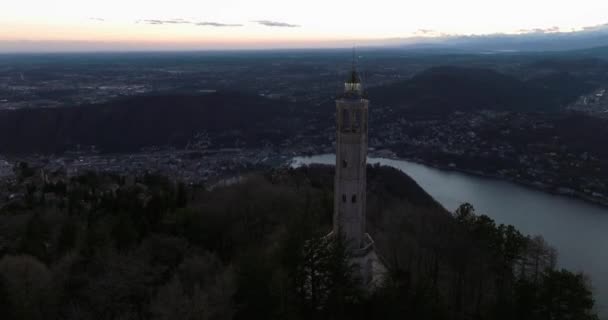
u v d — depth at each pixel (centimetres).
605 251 13738
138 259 7412
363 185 7581
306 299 6838
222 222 9750
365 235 8175
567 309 6856
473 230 9306
